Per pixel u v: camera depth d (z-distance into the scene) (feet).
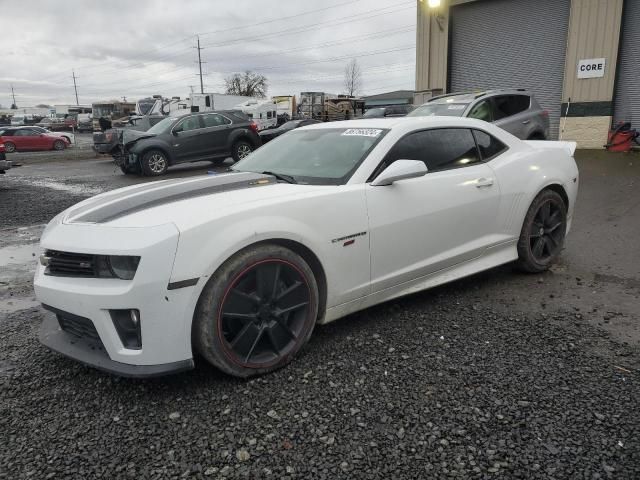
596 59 50.44
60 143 94.17
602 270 15.33
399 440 7.50
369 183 10.96
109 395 8.93
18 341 11.33
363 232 10.61
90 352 8.97
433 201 11.87
